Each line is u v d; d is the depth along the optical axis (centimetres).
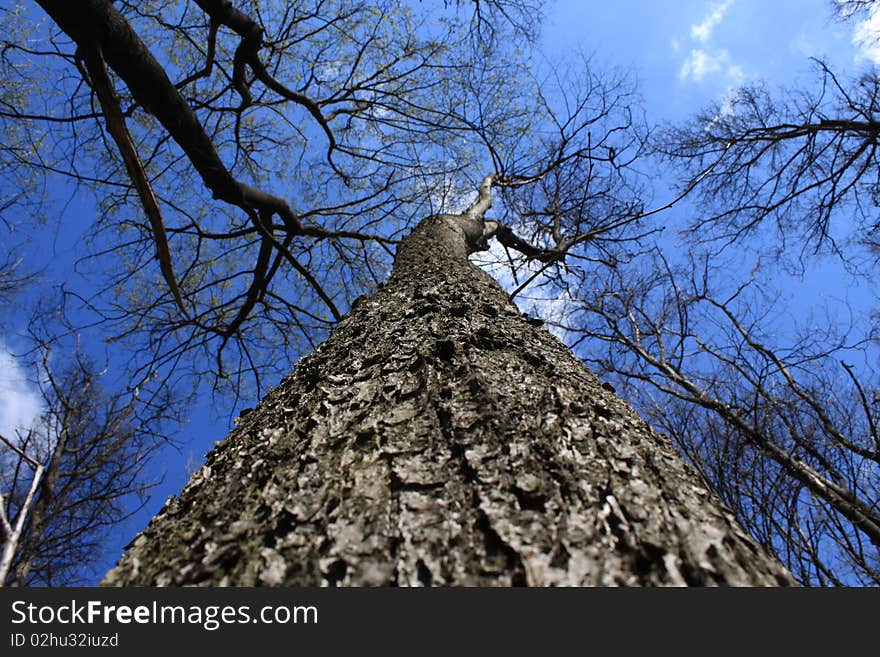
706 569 82
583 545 84
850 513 379
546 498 95
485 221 672
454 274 292
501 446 111
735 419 436
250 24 499
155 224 373
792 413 439
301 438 131
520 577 79
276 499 104
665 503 98
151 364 656
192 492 125
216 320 727
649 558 83
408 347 174
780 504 369
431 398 136
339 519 94
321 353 210
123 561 103
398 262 379
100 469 448
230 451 144
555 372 162
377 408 137
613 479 103
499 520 89
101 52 322
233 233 620
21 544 349
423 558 84
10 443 230
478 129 780
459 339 173
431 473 105
